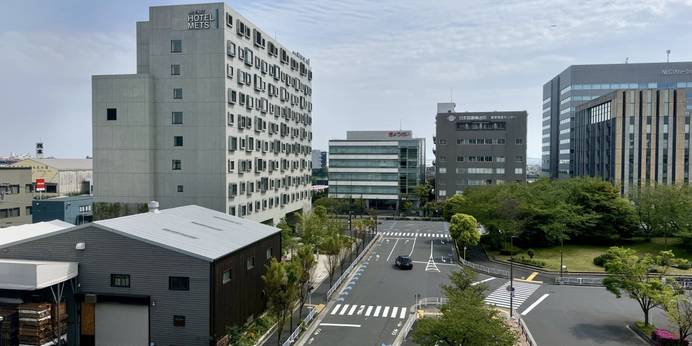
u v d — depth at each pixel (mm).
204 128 60281
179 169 60938
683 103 93250
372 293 46438
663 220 67438
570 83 134875
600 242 71000
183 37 60281
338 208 113062
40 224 47344
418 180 132250
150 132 60688
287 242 58156
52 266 29125
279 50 80688
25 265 28453
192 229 37125
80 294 31203
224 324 31844
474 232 62875
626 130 94500
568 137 136500
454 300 29312
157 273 30594
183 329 30328
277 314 32906
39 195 86562
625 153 94438
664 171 93250
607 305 43188
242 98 65312
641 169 93688
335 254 47250
